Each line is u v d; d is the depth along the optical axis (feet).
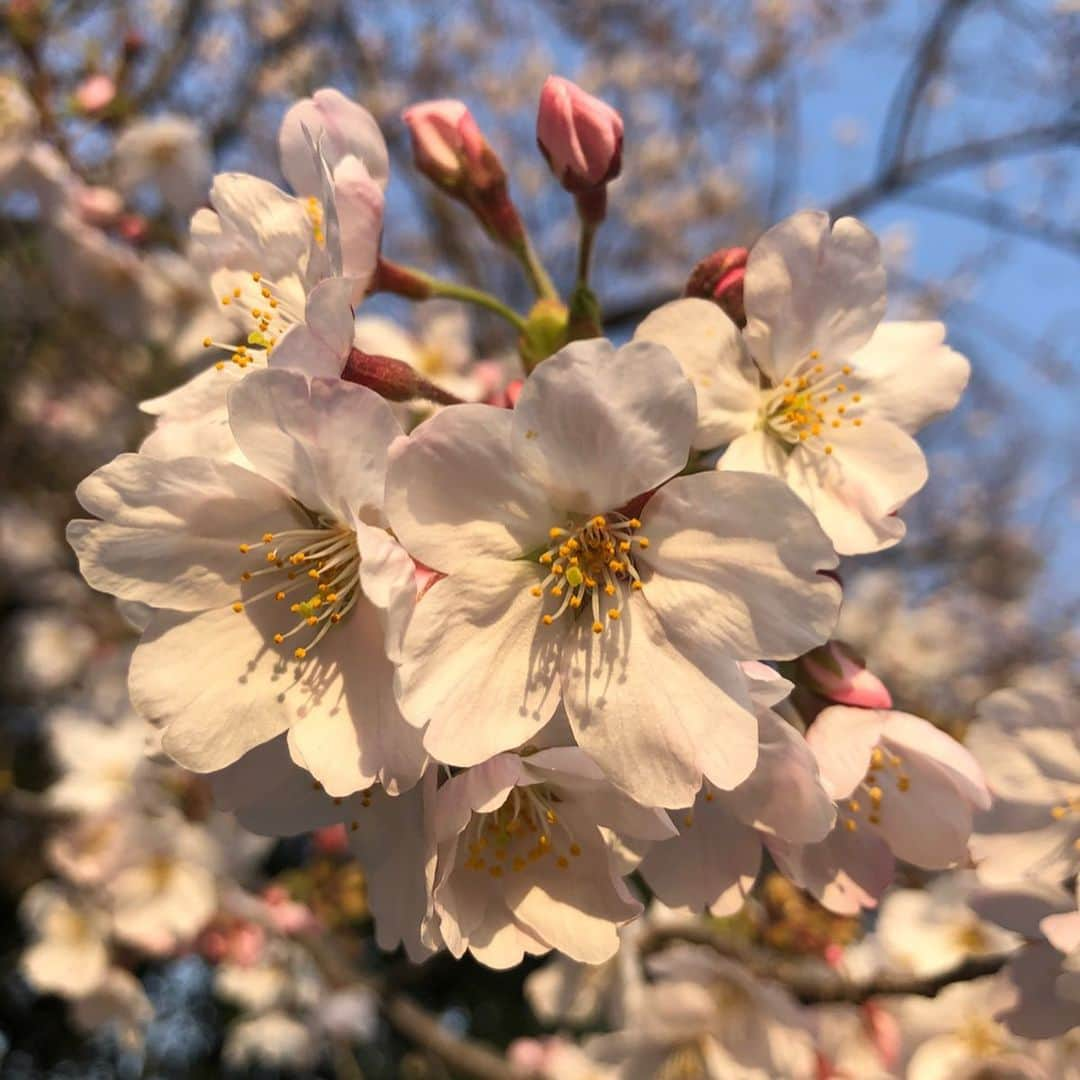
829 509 0.32
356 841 0.30
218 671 0.28
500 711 0.26
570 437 0.26
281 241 0.35
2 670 1.15
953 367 0.34
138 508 0.28
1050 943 0.32
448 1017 1.23
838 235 0.32
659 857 0.32
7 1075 1.20
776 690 0.27
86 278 0.79
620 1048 0.50
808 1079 0.45
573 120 0.36
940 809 0.33
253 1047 0.97
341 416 0.25
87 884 0.73
